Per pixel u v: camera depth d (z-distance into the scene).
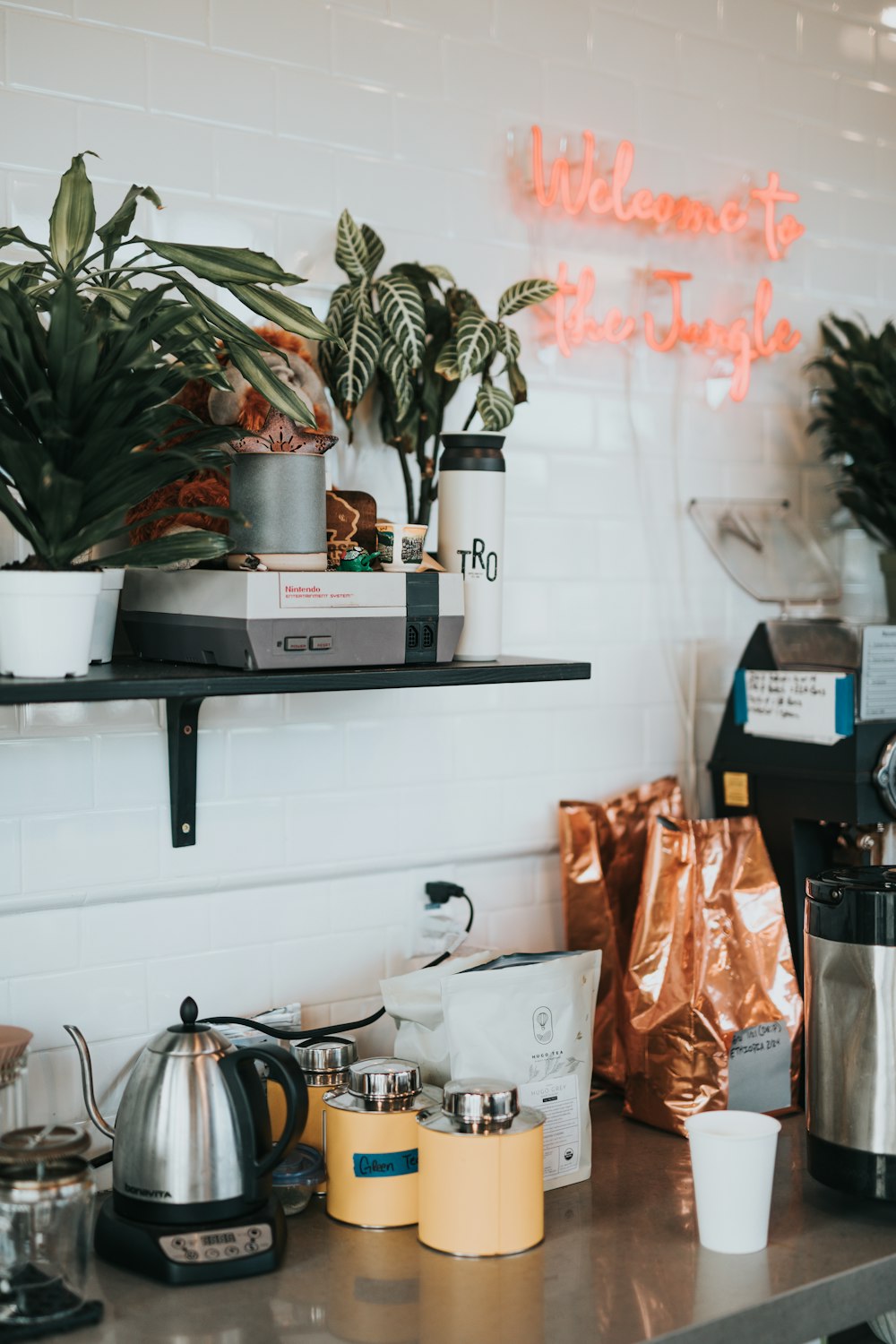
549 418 2.27
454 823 2.18
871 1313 1.57
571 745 2.31
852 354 2.48
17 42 1.74
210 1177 1.53
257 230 1.94
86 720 1.82
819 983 1.73
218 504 1.70
